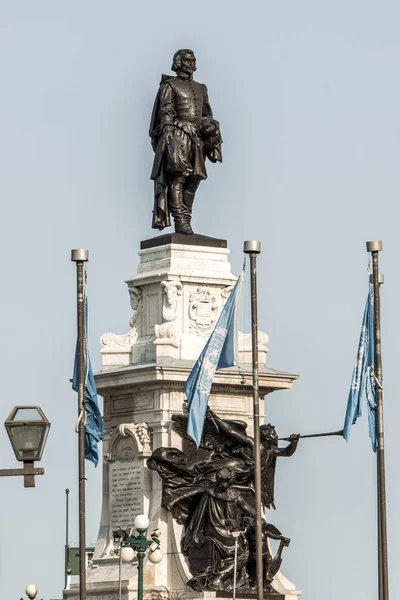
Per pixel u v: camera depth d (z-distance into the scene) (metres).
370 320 190.62
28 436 125.56
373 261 190.00
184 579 197.38
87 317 188.25
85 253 186.00
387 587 184.38
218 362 189.50
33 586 197.38
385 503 186.12
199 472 199.75
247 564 198.62
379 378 189.25
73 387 189.50
